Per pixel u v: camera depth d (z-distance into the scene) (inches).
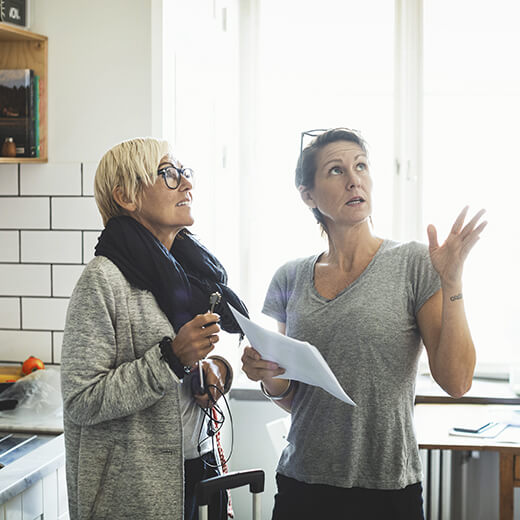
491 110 107.4
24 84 82.4
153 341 50.8
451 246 49.2
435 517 98.6
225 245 104.6
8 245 86.5
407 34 106.3
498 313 107.8
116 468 49.9
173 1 82.4
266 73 111.8
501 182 107.7
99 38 83.9
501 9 106.3
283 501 56.5
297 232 112.5
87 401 48.3
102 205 55.7
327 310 55.3
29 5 84.1
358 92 109.7
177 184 54.6
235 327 60.6
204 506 50.5
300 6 110.3
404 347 53.4
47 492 59.8
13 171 85.9
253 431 107.3
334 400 54.1
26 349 86.5
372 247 57.2
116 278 50.6
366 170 56.8
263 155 112.7
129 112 83.7
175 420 50.5
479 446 76.3
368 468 53.2
